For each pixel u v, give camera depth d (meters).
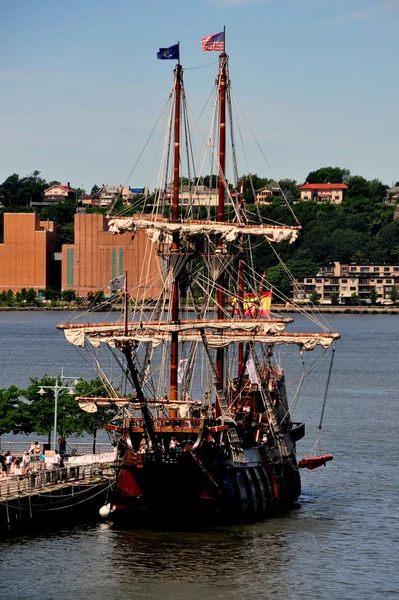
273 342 163.00
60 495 142.88
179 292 186.50
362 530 145.88
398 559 133.12
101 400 152.00
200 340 162.12
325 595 120.44
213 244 172.88
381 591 121.88
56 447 170.62
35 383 175.00
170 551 133.62
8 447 188.88
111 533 140.00
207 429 143.12
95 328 156.38
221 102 174.00
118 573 125.38
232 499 145.12
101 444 182.50
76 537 138.00
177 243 163.88
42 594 118.81
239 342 167.38
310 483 177.88
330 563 131.00
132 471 143.50
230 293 173.75
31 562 128.00
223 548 135.38
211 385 173.38
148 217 162.00
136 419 149.62
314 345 162.75
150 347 162.50
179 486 142.75
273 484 155.38
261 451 155.12
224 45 174.50
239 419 155.50
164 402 149.12
